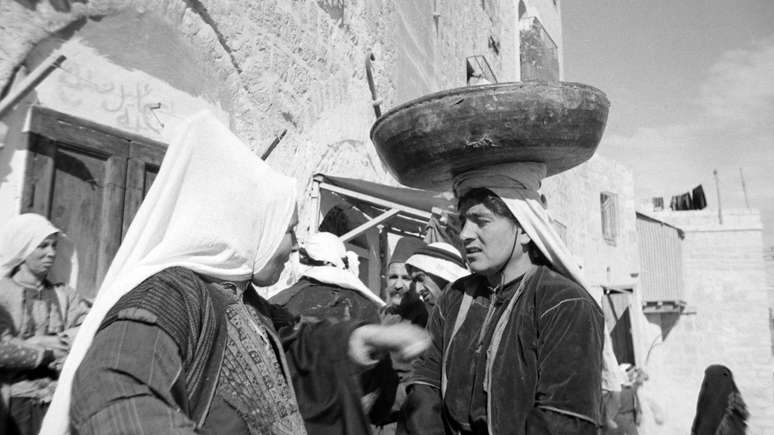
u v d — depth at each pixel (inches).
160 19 142.3
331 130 231.1
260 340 60.1
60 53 118.0
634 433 291.4
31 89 110.4
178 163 57.6
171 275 53.2
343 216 223.0
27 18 110.7
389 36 297.7
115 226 126.6
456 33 425.7
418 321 130.5
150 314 48.8
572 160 91.5
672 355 856.3
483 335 87.1
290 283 197.3
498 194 88.7
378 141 96.0
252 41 179.3
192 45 153.4
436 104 84.8
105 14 127.0
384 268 276.8
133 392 44.8
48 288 104.7
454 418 86.9
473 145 85.0
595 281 675.4
